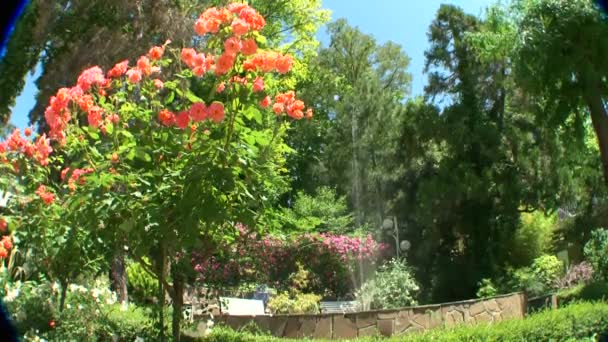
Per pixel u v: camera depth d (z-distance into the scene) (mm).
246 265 7504
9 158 5520
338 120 21047
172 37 11750
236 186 4086
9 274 5422
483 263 16719
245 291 9258
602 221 18000
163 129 4332
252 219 4348
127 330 5719
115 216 4316
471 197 16797
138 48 11328
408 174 18797
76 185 4668
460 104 17844
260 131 4617
